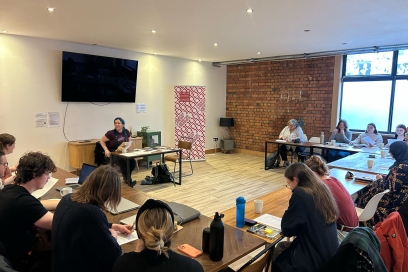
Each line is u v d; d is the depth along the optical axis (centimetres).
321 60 684
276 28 426
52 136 549
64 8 336
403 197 279
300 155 630
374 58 631
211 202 441
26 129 516
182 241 167
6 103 491
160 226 113
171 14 359
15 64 494
